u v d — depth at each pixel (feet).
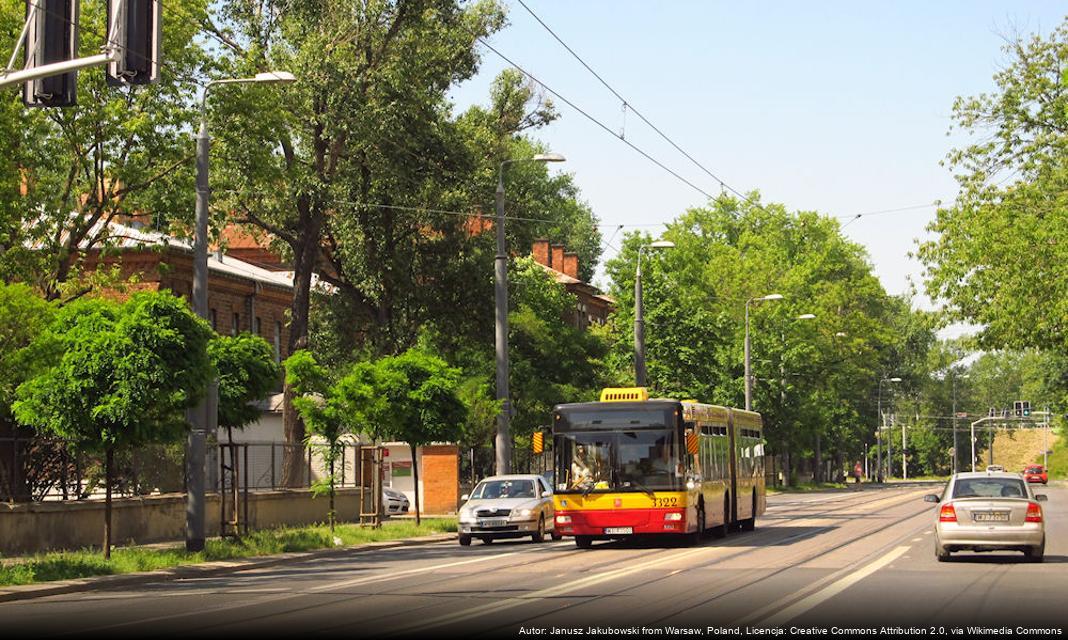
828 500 226.58
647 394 102.63
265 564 90.02
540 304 217.56
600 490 98.07
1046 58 136.77
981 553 86.38
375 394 122.52
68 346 83.66
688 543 101.35
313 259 173.27
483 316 192.03
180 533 113.50
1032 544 76.59
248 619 52.21
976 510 77.30
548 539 124.57
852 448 413.39
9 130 115.44
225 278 201.57
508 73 205.46
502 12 178.81
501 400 131.64
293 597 62.18
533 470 207.92
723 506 111.34
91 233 182.39
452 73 177.68
